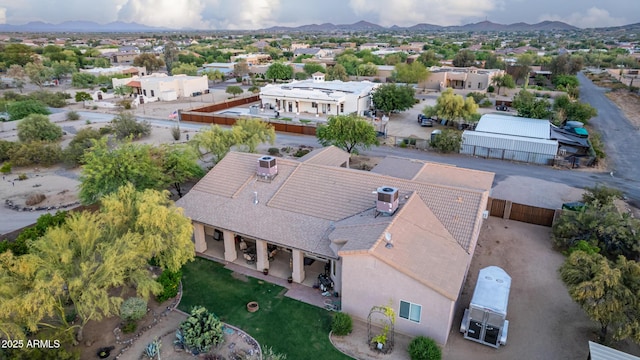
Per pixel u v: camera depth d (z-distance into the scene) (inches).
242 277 1071.6
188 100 3772.1
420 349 773.9
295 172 1221.1
